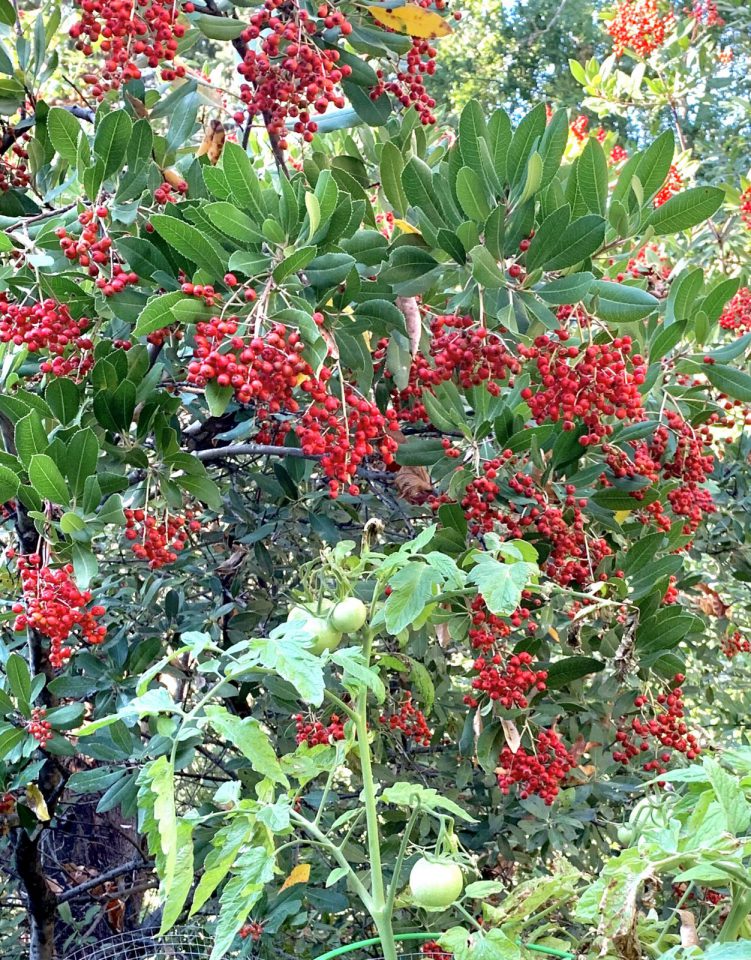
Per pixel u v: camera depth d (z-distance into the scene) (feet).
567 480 10.19
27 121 10.73
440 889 4.87
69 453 8.20
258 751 4.92
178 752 10.13
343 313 8.82
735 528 16.30
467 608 9.21
